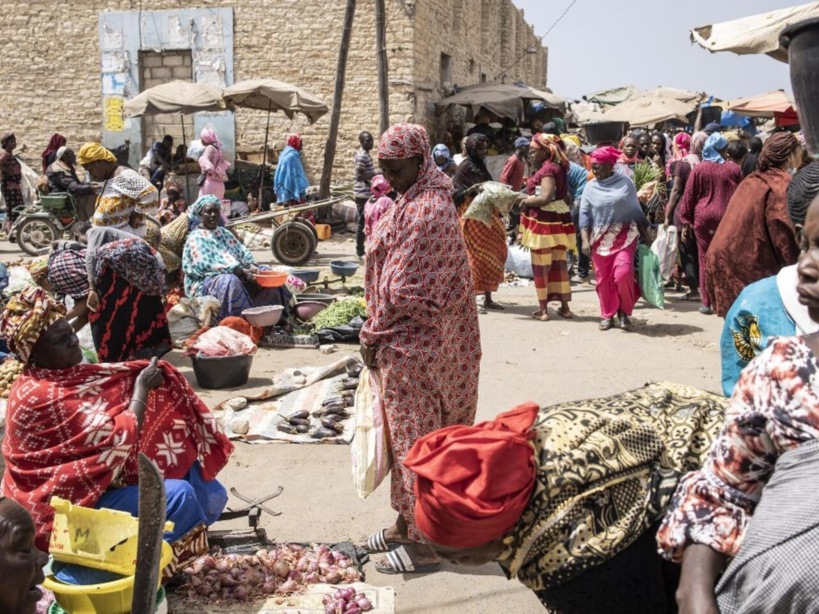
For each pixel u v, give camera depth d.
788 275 3.03
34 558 2.74
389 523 4.73
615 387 7.09
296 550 4.26
